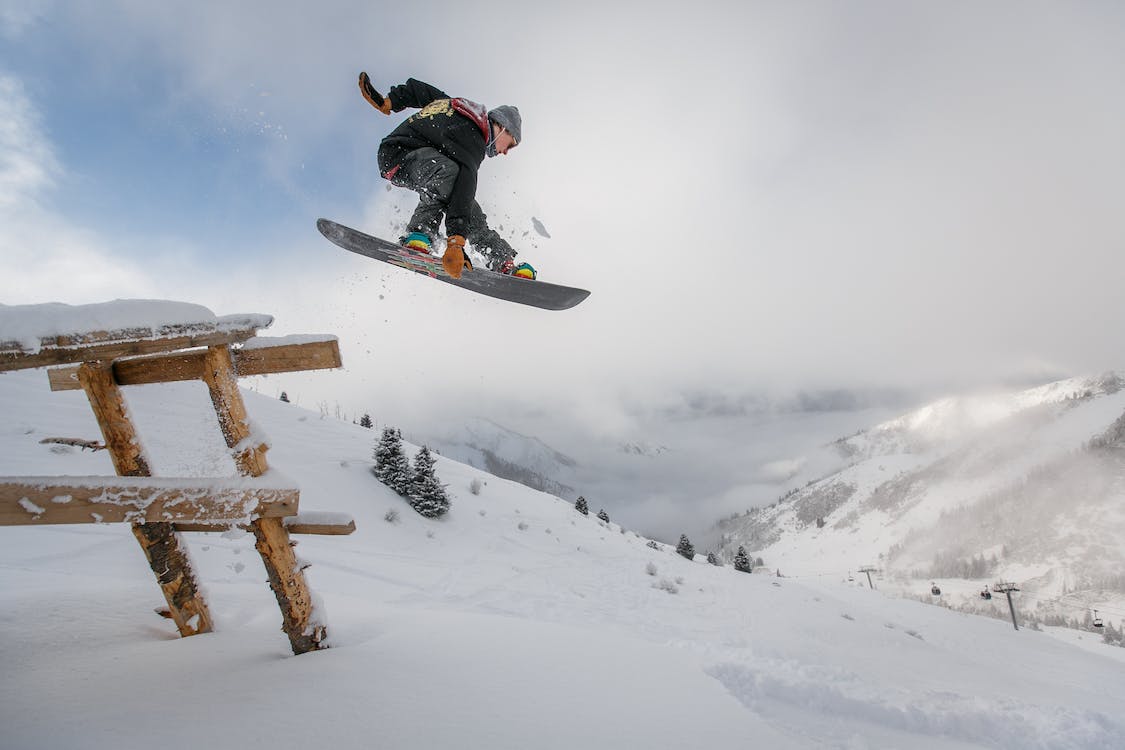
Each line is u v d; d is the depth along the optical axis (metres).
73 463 14.63
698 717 2.31
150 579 7.87
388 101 4.32
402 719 1.91
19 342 1.80
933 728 3.26
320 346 2.56
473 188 3.86
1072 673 22.80
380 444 25.81
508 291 4.62
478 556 20.25
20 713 1.85
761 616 18.69
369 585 12.40
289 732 1.74
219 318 2.26
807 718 3.16
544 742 1.88
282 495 2.51
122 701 1.97
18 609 3.28
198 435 8.69
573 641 3.29
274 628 3.30
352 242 4.39
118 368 2.68
